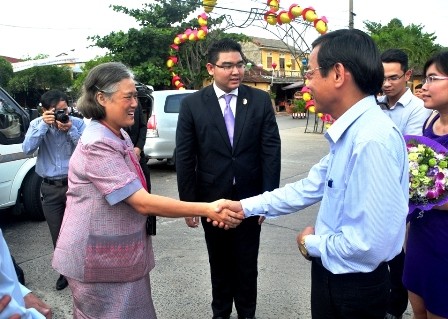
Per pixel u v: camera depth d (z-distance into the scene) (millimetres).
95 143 1813
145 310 1984
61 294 3402
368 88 1444
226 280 2836
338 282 1532
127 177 1827
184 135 2674
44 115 3389
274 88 35188
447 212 2002
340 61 1423
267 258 3980
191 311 3055
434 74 2109
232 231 2727
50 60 15562
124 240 1879
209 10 12992
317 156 10039
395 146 1380
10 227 5082
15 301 1152
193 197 2744
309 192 1868
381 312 1562
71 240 1876
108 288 1900
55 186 3492
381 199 1332
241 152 2648
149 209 1854
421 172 1918
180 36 13891
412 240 2160
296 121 23047
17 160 4914
